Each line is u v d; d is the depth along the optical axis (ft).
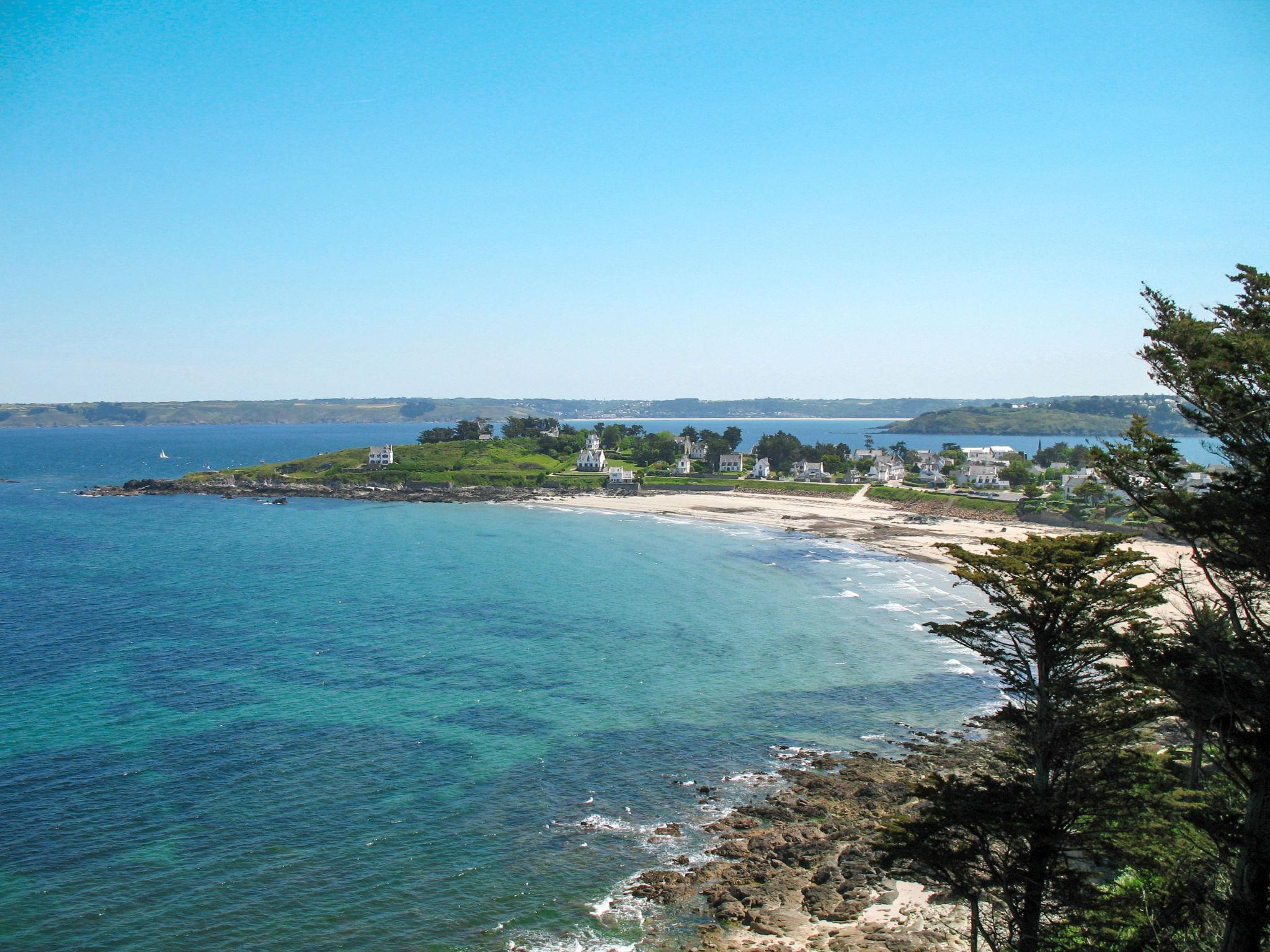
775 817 144.77
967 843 92.38
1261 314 76.43
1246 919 73.31
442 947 110.63
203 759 162.30
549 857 132.67
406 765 162.20
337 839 135.74
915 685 209.26
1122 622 91.91
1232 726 76.18
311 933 112.47
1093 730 85.92
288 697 195.62
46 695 194.08
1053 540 88.48
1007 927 105.81
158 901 118.11
